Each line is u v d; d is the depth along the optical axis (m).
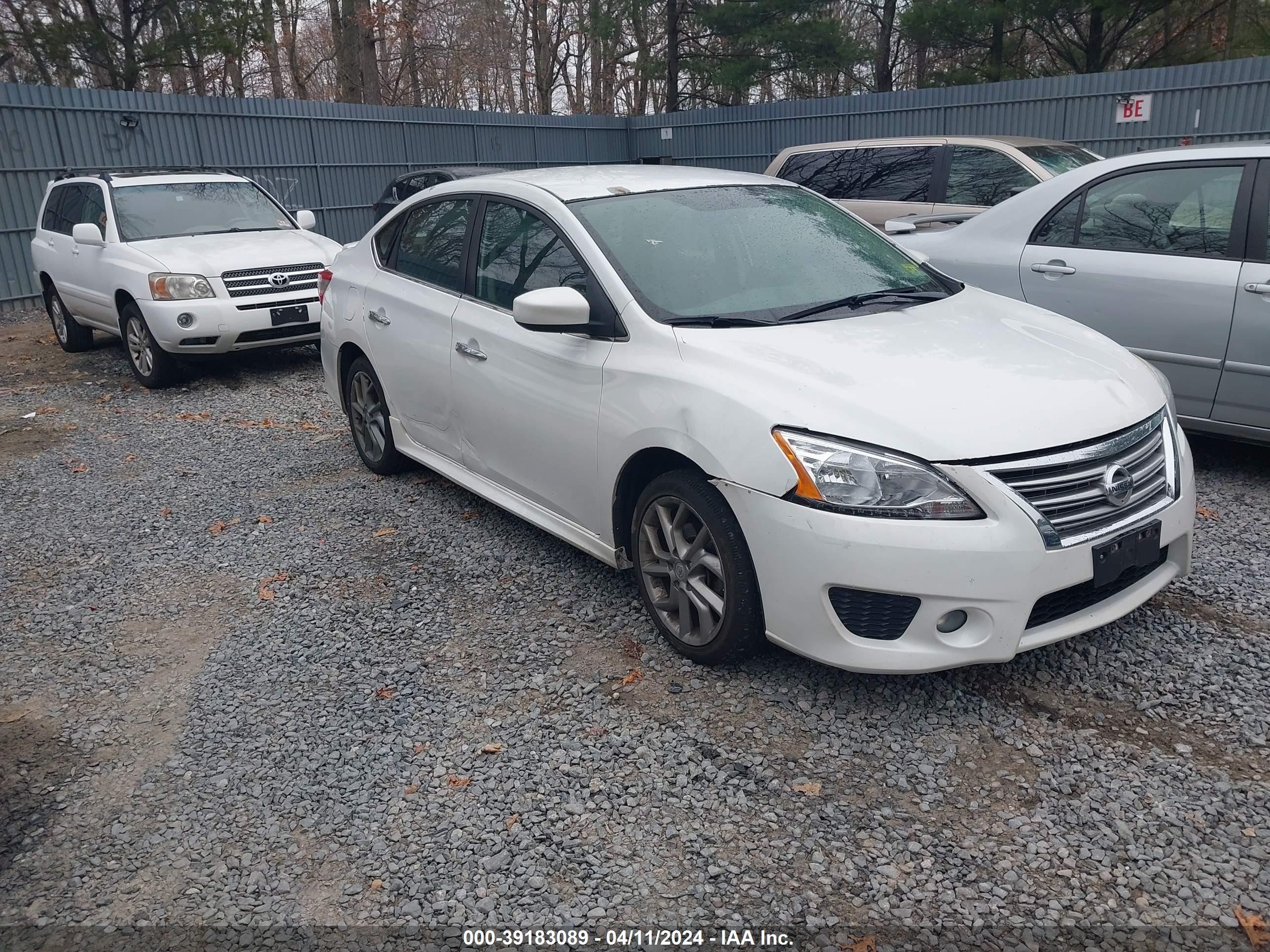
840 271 4.25
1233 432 5.18
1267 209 4.95
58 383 9.27
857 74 28.92
